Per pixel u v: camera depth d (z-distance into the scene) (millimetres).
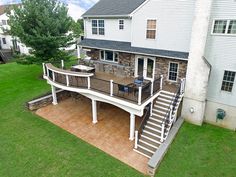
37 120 13430
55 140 11430
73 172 9219
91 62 18578
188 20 12227
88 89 12609
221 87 12133
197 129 12453
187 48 12906
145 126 11812
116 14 16578
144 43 14781
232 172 9211
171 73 14430
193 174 9109
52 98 15859
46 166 9531
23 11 17484
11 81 19859
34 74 21938
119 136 12062
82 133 12242
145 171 9453
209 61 12062
